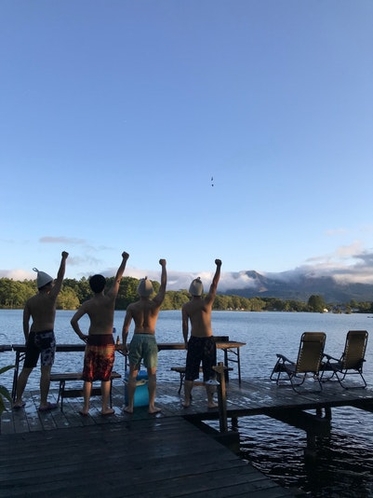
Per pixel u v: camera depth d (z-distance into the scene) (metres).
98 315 6.19
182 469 4.26
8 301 124.94
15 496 3.61
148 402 6.89
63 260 6.60
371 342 40.31
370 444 8.68
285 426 10.09
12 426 5.69
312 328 66.88
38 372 15.82
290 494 3.79
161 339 32.69
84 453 4.66
